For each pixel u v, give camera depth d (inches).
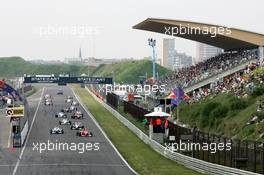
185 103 4065.0
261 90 3073.3
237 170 1700.3
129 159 2443.4
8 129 3644.2
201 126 3250.5
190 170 2073.1
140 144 3024.1
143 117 3934.5
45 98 6963.6
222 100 3400.6
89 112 5216.5
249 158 1843.0
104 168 2169.0
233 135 2714.1
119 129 3804.1
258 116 2625.5
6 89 4020.7
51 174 2003.0
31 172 2052.2
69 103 6412.4
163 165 2237.9
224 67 4800.7
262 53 4690.0
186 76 5423.2
